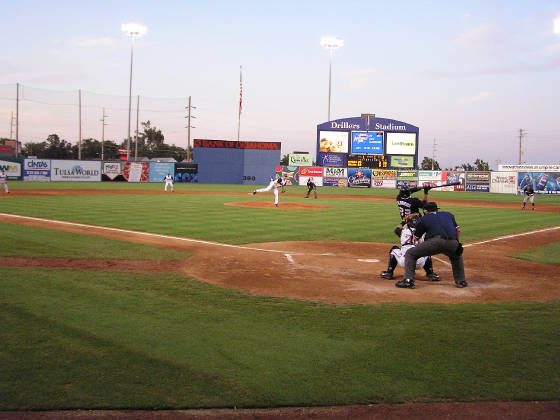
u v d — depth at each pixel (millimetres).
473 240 14742
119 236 13570
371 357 4949
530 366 4762
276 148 65688
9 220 16703
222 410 3945
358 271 9461
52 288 7469
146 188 45281
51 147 93875
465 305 6973
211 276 8758
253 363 4773
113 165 56250
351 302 7082
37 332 5473
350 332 5707
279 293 7574
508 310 6707
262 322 6051
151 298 7082
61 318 5980
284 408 3998
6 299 6738
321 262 10367
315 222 18438
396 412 3947
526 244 14031
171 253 11078
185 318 6145
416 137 58562
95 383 4305
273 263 10148
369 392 4238
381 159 58906
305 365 4746
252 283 8250
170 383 4336
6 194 30984
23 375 4410
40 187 40844
